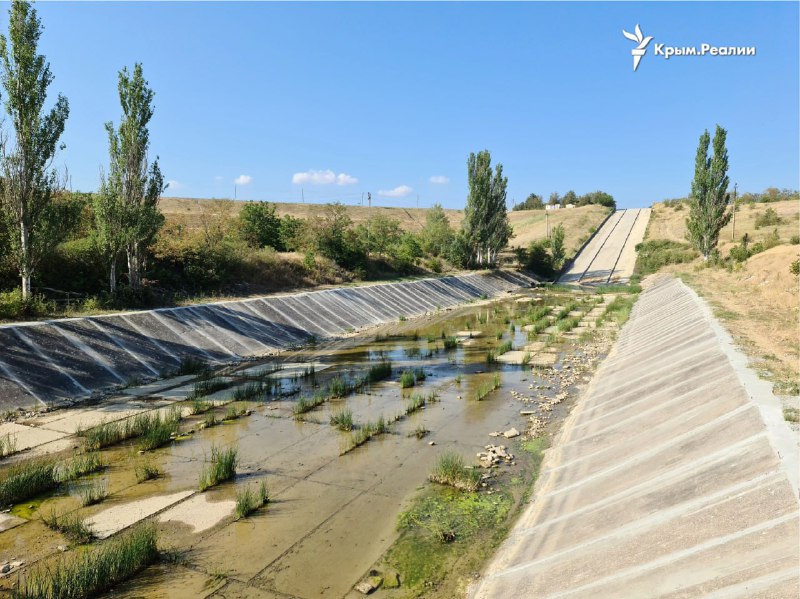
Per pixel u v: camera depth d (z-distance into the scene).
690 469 6.24
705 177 44.91
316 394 13.27
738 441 6.36
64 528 6.81
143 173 20.11
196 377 14.92
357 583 5.70
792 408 6.96
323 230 35.84
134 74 19.59
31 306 15.72
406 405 12.56
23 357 12.48
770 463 5.48
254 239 37.16
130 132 19.67
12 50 15.82
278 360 17.81
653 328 19.62
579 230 78.12
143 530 6.48
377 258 40.69
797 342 11.62
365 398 13.17
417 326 26.17
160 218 20.86
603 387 13.03
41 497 7.73
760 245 37.31
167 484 8.20
